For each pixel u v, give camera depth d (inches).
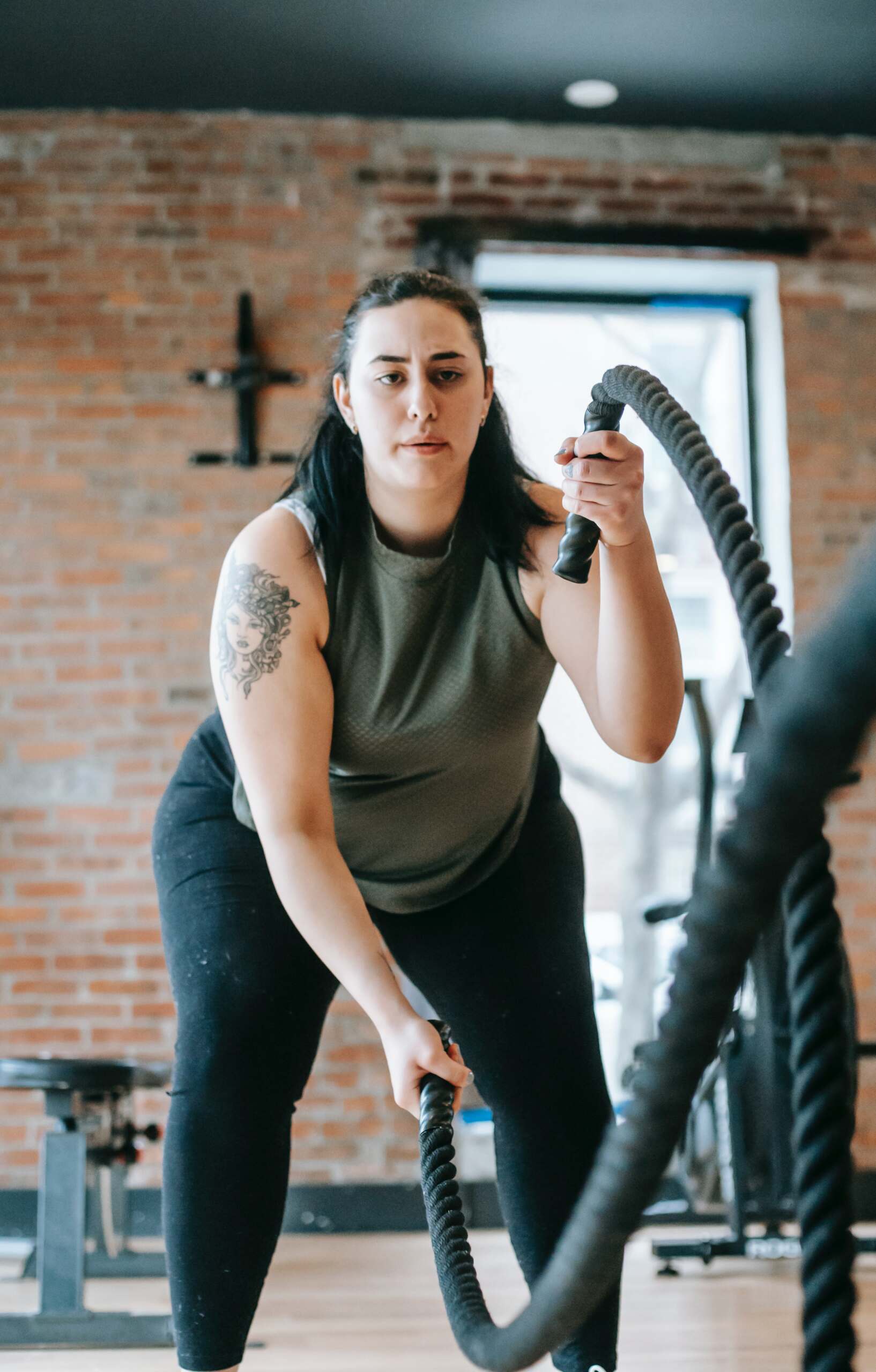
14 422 176.4
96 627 173.5
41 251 179.3
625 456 44.0
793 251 187.8
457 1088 43.8
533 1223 57.1
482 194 185.2
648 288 194.1
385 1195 164.4
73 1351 104.4
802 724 13.3
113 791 171.0
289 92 178.2
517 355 192.9
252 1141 55.3
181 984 58.1
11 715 171.8
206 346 179.3
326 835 54.5
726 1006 17.2
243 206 181.8
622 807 201.8
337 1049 167.0
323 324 180.7
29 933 168.4
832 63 172.9
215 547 175.6
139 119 181.8
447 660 58.6
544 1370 91.7
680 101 182.1
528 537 58.2
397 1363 99.3
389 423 54.4
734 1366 96.8
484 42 167.3
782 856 15.2
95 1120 115.9
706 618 202.4
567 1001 59.2
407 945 63.3
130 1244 153.7
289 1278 134.2
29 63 170.2
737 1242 130.8
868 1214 169.5
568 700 203.0
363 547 58.0
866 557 12.3
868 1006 174.2
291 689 55.9
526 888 62.4
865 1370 92.0
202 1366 54.8
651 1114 18.5
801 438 186.1
